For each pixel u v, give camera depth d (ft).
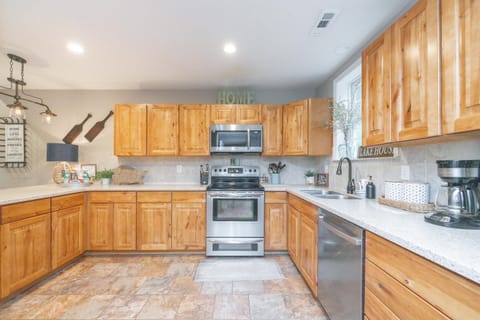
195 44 7.45
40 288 7.09
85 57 8.29
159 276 7.88
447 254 2.44
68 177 9.94
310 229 6.70
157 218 9.63
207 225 9.60
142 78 10.28
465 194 3.76
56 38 7.05
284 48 7.73
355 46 7.60
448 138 3.95
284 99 11.84
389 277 3.34
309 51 7.93
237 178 11.07
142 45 7.49
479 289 2.09
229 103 11.21
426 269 2.68
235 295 6.75
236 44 7.46
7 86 11.03
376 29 6.65
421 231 3.34
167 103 11.72
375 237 3.70
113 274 8.01
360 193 7.02
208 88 11.56
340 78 9.12
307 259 6.97
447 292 2.40
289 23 6.36
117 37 7.02
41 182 11.70
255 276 7.88
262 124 10.69
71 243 8.59
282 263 8.95
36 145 11.70
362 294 4.05
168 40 7.20
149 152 10.56
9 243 6.22
